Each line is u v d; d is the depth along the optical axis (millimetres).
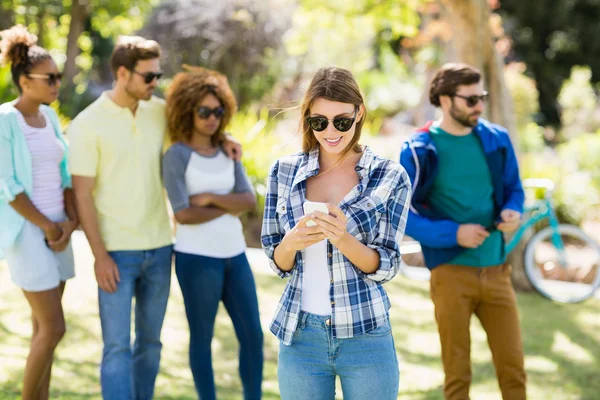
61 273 3449
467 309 3434
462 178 3463
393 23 10875
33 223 3295
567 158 10859
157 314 3594
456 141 3477
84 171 3385
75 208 3527
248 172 9164
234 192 3676
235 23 14422
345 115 2359
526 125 14281
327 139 2389
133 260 3475
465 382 3420
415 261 7746
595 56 22094
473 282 3404
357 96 2385
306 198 2490
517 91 14977
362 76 17531
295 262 2451
